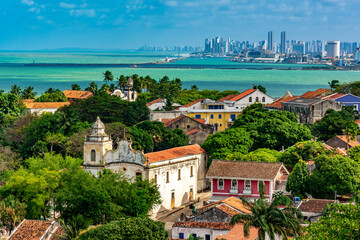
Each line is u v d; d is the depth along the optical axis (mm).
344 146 143000
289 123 148000
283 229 70375
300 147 123250
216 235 82188
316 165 107125
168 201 118750
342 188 103125
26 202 103000
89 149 118875
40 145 148750
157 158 117438
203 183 133500
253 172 111312
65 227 85625
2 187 107375
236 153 126125
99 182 100750
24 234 85062
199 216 86375
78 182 98625
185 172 124562
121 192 100250
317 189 104312
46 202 104250
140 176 113312
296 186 106000
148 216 107500
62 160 125500
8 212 96000
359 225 61031
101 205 94938
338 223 61625
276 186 112000
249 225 70500
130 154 115500
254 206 73562
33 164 120625
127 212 100375
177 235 83812
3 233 95938
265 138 141625
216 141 133750
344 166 104250
